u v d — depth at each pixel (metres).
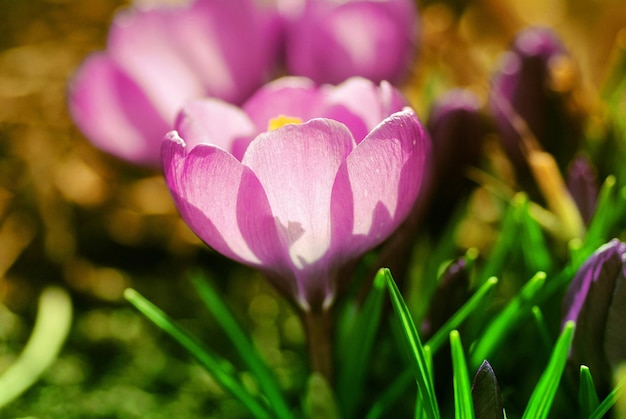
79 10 0.52
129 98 0.43
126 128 0.43
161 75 0.43
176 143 0.35
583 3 0.51
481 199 0.48
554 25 0.52
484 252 0.47
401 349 0.39
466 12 0.52
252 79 0.44
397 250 0.38
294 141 0.34
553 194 0.40
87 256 0.49
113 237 0.49
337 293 0.37
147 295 0.47
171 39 0.43
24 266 0.48
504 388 0.41
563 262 0.41
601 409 0.35
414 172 0.35
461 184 0.40
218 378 0.39
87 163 0.49
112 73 0.43
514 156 0.41
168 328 0.39
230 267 0.48
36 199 0.48
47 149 0.49
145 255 0.49
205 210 0.35
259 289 0.48
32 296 0.47
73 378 0.44
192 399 0.44
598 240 0.38
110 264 0.49
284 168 0.35
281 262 0.36
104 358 0.45
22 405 0.43
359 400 0.40
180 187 0.35
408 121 0.35
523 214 0.40
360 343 0.39
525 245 0.40
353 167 0.35
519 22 0.52
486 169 0.44
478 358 0.38
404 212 0.36
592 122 0.42
